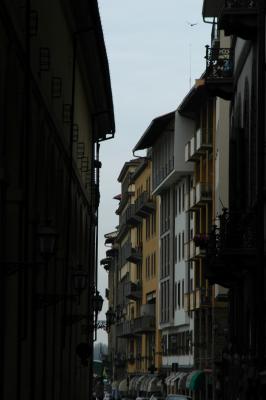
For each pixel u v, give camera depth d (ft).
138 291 613.93
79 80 231.91
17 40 120.67
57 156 174.60
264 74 171.83
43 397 155.53
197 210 413.80
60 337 187.62
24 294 127.54
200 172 410.52
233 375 215.92
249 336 194.18
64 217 191.52
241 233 179.83
